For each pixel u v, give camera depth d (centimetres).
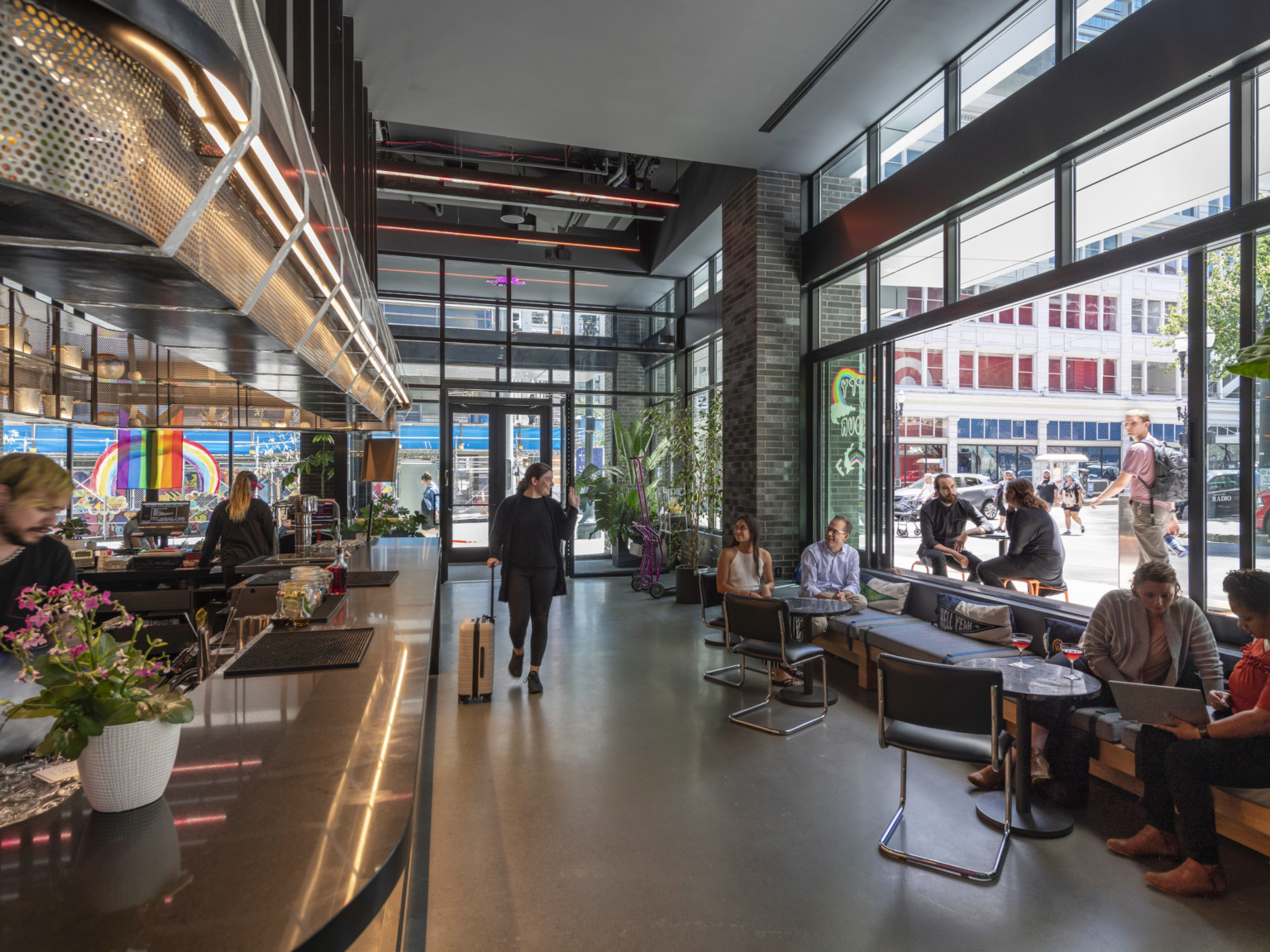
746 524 546
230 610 298
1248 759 241
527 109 554
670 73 502
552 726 412
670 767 355
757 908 239
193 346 236
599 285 1018
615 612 753
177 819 116
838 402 681
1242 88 319
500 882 254
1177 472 362
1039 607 440
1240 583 264
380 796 124
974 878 256
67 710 113
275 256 190
